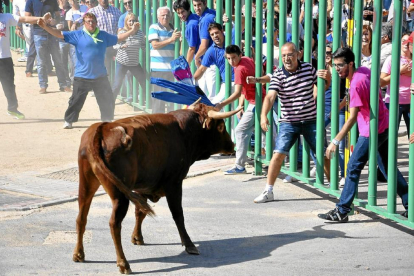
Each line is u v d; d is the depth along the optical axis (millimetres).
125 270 8336
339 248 9266
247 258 8969
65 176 13430
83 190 8586
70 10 22594
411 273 8234
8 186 12547
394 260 8719
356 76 9836
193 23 15500
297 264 8641
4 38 18875
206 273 8383
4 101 21438
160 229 10297
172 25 18047
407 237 9672
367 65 12219
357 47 10305
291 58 11000
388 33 12484
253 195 12125
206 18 15062
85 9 22984
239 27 13844
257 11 12977
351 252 9078
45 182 12914
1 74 19016
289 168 12773
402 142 15789
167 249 9406
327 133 15867
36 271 8430
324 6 10922
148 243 9664
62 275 8297
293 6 11930
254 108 13148
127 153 8289
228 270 8469
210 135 9531
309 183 11719
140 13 19422
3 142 16703
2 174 13648
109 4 20750
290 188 12492
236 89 12758
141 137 8531
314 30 14055
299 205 11445
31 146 16281
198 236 9961
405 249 9148
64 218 10789
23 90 22734
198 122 9406
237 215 10961
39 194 11992
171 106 18672
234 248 9406
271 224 10477
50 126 18422
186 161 9250
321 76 10961
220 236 9945
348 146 11125
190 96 9875
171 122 9133
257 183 12898
